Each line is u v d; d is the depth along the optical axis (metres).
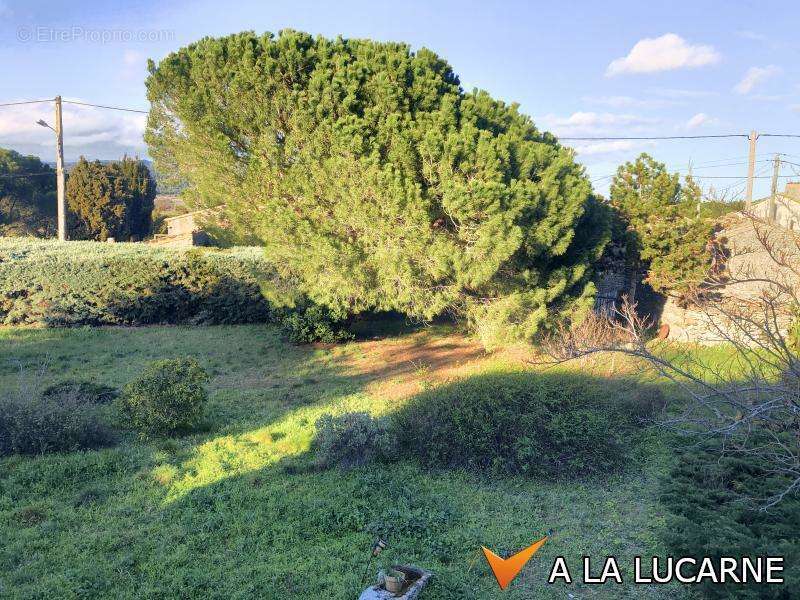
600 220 16.38
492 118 15.86
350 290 15.48
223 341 19.53
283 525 7.52
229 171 15.87
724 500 7.17
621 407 10.54
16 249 23.06
